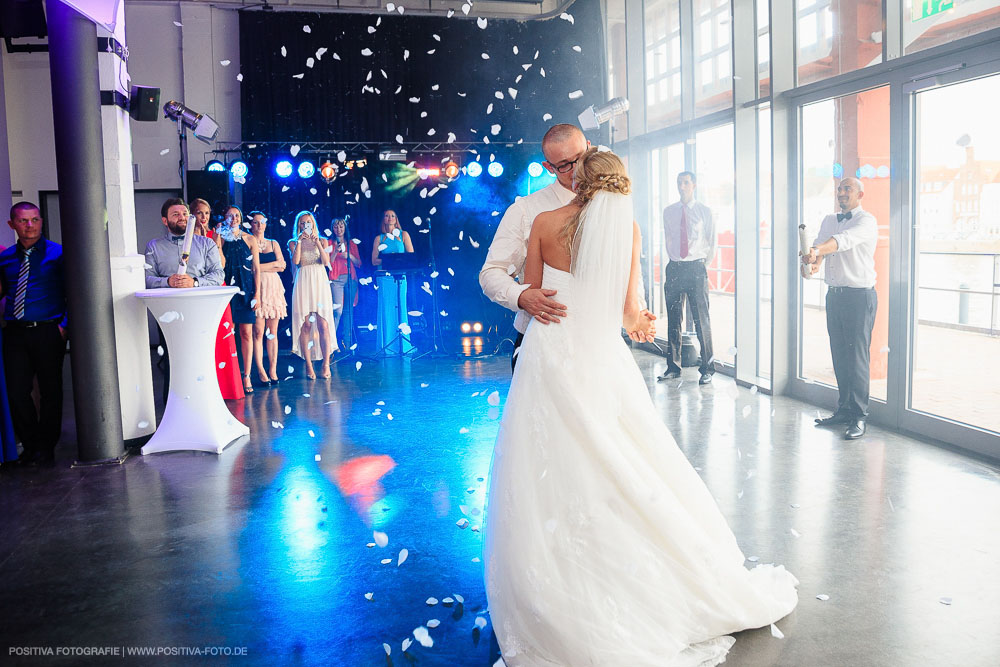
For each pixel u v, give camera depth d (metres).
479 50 10.52
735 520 3.41
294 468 4.46
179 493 4.04
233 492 4.04
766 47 6.32
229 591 2.84
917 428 4.77
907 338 4.83
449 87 10.56
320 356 7.74
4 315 4.70
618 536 2.25
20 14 4.93
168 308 4.76
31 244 4.71
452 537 3.34
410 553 3.17
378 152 10.38
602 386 2.38
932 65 4.57
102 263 4.56
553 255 2.46
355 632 2.52
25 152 10.15
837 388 5.60
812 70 5.81
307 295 7.55
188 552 3.23
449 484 4.10
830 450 4.49
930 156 4.70
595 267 2.38
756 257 6.54
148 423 5.02
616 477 2.29
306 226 7.64
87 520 3.65
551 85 10.51
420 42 10.49
